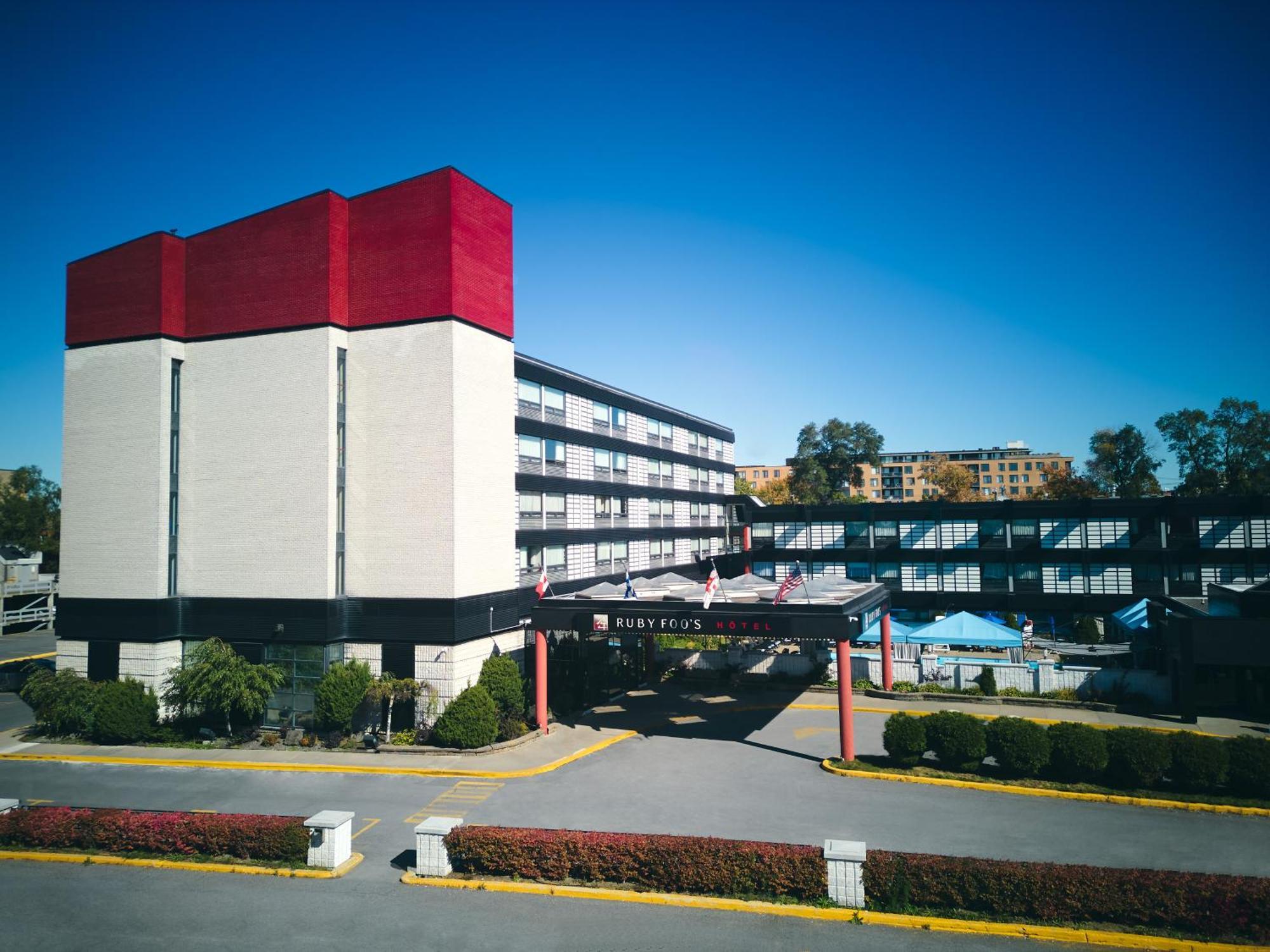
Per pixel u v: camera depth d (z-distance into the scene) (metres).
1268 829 21.05
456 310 32.47
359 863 19.53
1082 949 14.87
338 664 31.97
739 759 28.48
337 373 33.34
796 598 30.72
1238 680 34.53
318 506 32.47
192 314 35.19
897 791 24.58
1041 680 37.19
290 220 33.72
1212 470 92.75
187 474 34.78
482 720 29.84
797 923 16.06
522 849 18.19
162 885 18.39
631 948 15.20
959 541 66.06
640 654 42.91
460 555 32.22
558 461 42.50
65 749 31.28
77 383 35.88
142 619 33.69
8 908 17.28
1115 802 23.27
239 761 28.92
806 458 111.00
